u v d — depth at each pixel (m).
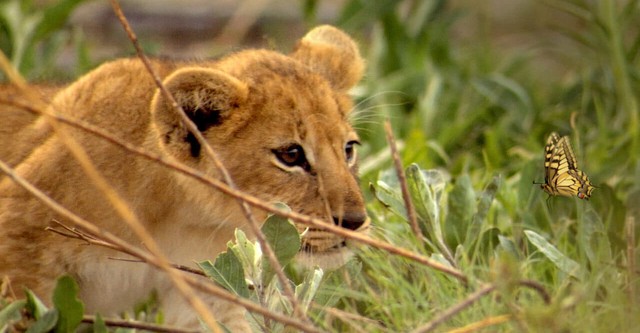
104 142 9.19
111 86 9.48
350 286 9.47
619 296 8.08
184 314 10.22
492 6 22.08
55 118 7.63
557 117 14.69
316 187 9.35
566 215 10.45
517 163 12.91
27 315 8.22
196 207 9.38
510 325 7.73
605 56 15.51
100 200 9.12
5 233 9.13
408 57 16.77
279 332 8.06
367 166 12.32
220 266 8.16
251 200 7.65
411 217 9.19
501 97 15.28
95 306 9.63
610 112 14.93
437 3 17.64
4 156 9.80
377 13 16.61
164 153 9.12
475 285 8.42
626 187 11.62
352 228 9.34
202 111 9.31
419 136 12.84
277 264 7.62
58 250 9.13
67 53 17.59
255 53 10.04
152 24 20.00
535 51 17.92
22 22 14.77
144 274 9.67
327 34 11.19
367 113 14.17
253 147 9.32
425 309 8.58
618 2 18.25
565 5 16.28
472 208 10.00
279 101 9.44
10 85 10.83
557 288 8.59
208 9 20.52
